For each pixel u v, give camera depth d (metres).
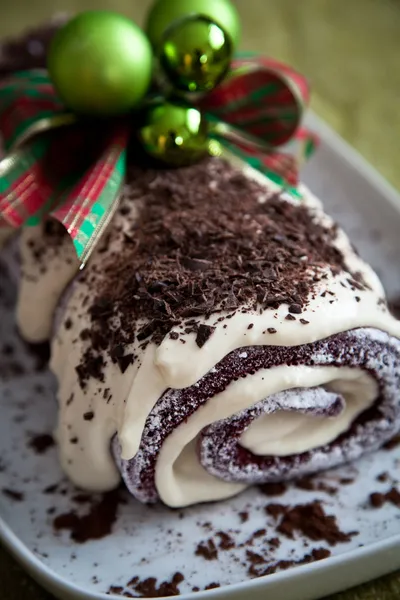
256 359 0.38
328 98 0.63
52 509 0.42
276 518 0.41
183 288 0.39
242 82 0.47
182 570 0.40
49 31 0.54
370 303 0.40
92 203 0.41
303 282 0.39
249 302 0.39
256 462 0.41
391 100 0.63
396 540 0.39
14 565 0.41
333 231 0.44
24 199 0.43
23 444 0.45
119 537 0.41
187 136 0.43
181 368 0.38
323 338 0.39
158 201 0.43
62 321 0.43
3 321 0.50
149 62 0.44
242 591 0.38
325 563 0.38
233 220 0.42
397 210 0.52
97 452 0.41
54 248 0.44
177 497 0.40
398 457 0.43
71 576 0.40
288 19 0.69
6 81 0.48
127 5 0.70
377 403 0.41
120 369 0.39
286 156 0.49
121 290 0.41
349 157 0.55
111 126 0.45
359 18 0.69
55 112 0.47
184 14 0.45
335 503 0.41
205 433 0.39
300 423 0.41
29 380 0.47
